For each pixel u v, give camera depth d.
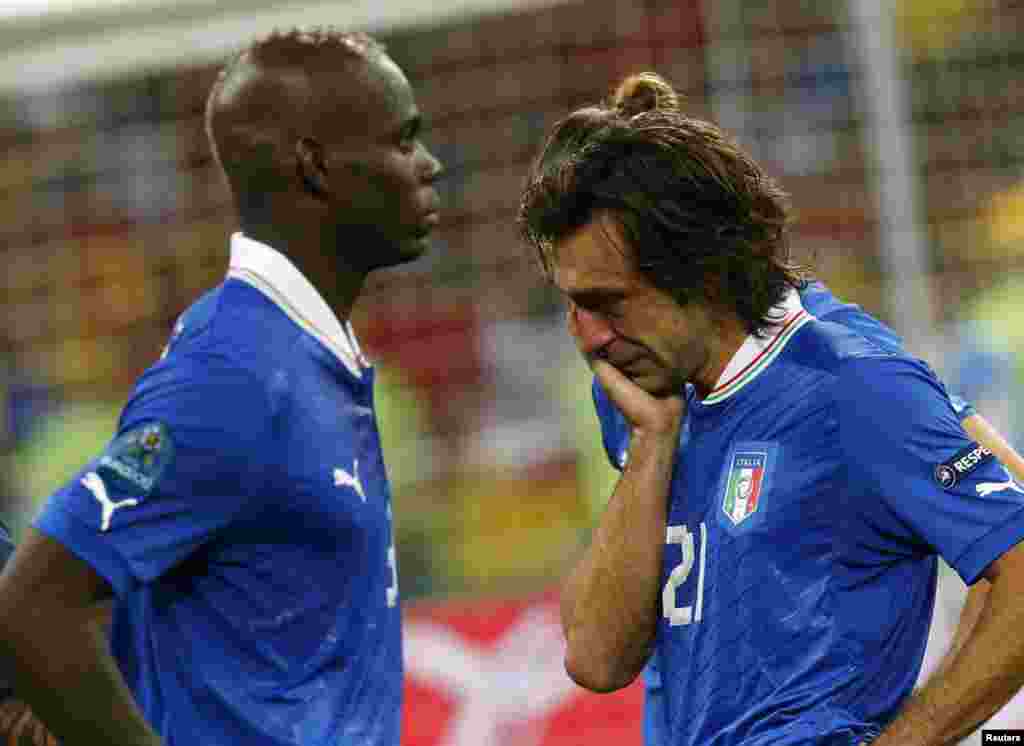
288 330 8.07
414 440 22.61
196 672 8.00
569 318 7.96
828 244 21.45
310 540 7.98
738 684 7.48
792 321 7.67
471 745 16.73
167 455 7.56
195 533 7.66
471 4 18.03
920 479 7.23
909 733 7.12
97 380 24.50
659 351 7.70
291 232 8.32
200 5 17.06
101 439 23.91
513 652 16.83
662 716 8.16
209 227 24.55
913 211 17.27
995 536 7.16
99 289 24.70
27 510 23.64
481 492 21.64
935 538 7.23
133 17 17.06
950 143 21.75
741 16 22.23
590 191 7.44
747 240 7.57
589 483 21.16
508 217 23.89
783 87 21.91
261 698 7.96
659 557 8.02
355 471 8.20
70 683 7.42
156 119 24.62
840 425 7.36
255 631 7.97
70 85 24.53
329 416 8.10
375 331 23.89
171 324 24.61
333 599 8.10
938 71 21.97
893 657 7.49
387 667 8.46
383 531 8.48
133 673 8.48
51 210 24.73
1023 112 21.94
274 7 17.28
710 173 7.49
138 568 7.54
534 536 21.34
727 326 7.68
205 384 7.68
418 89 24.09
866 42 17.39
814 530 7.40
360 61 8.41
